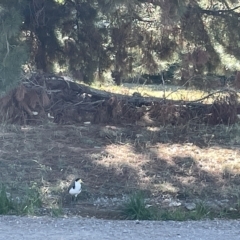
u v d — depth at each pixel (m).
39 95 13.91
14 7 11.57
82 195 9.95
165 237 7.22
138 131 13.45
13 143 12.09
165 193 10.10
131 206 9.05
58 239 7.04
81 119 14.21
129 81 17.34
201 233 7.50
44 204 9.45
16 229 7.58
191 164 11.32
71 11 15.02
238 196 9.99
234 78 14.59
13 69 10.80
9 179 10.36
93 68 15.63
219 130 13.74
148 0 12.74
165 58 15.25
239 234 7.49
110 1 12.48
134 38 15.09
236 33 14.45
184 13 12.89
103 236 7.25
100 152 11.80
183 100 14.52
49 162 11.20
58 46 15.41
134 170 10.96
